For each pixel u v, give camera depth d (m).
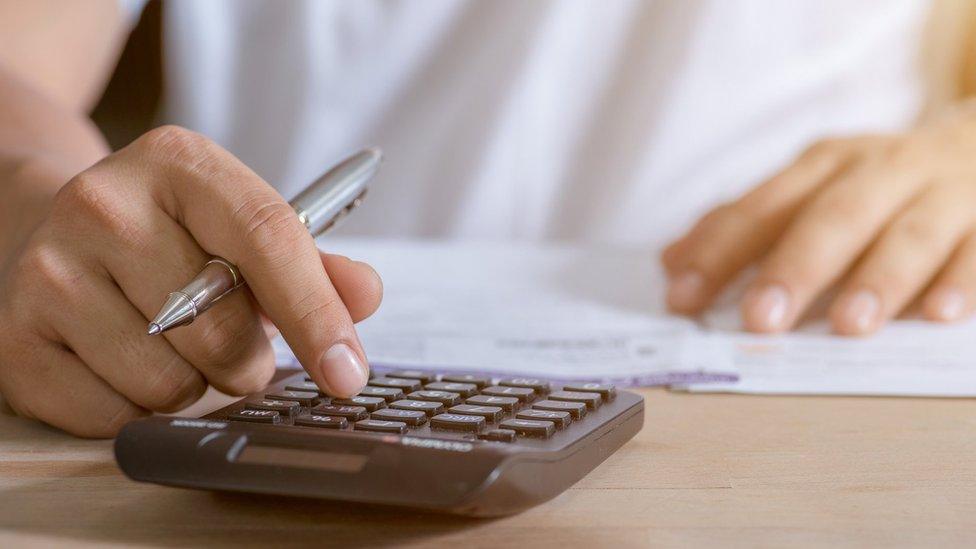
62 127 0.77
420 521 0.38
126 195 0.46
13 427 0.51
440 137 1.36
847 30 1.39
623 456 0.47
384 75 1.35
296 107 1.34
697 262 0.83
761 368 0.66
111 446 0.48
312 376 0.44
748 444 0.49
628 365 0.66
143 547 0.35
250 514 0.38
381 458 0.35
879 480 0.43
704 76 1.38
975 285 0.80
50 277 0.47
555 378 0.63
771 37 1.39
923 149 0.93
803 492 0.42
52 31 1.06
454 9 1.34
